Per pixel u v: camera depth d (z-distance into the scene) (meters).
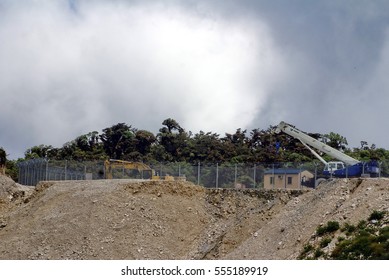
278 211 68.25
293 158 132.50
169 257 67.81
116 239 68.56
